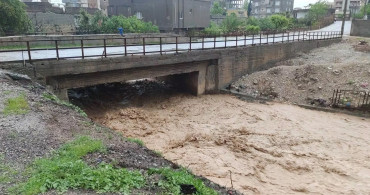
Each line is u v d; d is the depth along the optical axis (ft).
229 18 183.32
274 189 36.96
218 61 80.18
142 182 22.21
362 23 144.77
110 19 118.93
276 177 40.14
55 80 52.85
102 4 208.95
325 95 72.79
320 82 77.05
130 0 147.13
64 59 51.80
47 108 36.22
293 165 43.45
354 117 64.80
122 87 84.69
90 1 207.82
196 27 152.66
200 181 24.54
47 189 20.08
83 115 38.22
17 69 46.21
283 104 73.36
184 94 81.71
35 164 23.29
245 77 88.38
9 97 36.73
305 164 43.86
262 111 68.08
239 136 53.47
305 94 75.36
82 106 65.31
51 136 28.96
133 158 27.27
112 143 29.89
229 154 46.03
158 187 21.94
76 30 114.93
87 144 27.78
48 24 122.11
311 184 38.68
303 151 48.37
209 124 59.98
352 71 78.13
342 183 39.17
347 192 36.94
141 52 65.57
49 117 33.50
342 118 64.34
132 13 148.05
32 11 133.28
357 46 114.83
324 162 44.80
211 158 44.14
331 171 42.22
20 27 89.71
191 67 76.07
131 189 21.13
